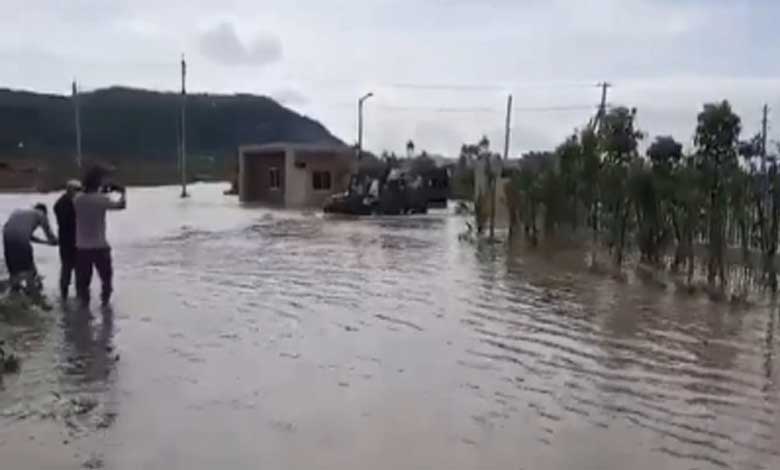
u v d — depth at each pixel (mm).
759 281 13258
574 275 14867
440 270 15586
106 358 8539
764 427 6570
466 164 44938
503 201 24266
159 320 10531
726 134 16266
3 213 30016
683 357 8773
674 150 17312
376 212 32938
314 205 41312
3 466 5641
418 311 11352
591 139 19438
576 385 7730
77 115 60938
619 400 7270
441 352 8984
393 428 6488
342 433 6359
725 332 9992
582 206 19656
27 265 11820
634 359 8695
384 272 15281
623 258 16688
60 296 12141
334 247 19750
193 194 53125
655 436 6363
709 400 7277
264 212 34656
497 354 8898
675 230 15273
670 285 13547
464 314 11141
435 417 6766
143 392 7363
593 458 5895
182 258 17297
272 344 9281
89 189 11609
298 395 7324
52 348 8938
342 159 43594
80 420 6598
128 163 79125
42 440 6148
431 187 38531
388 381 7816
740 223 13883
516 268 15875
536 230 20672
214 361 8477
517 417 6793
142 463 5723
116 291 12789
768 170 14258
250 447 6043
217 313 11055
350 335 9797
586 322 10609
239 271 15297
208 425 6508
